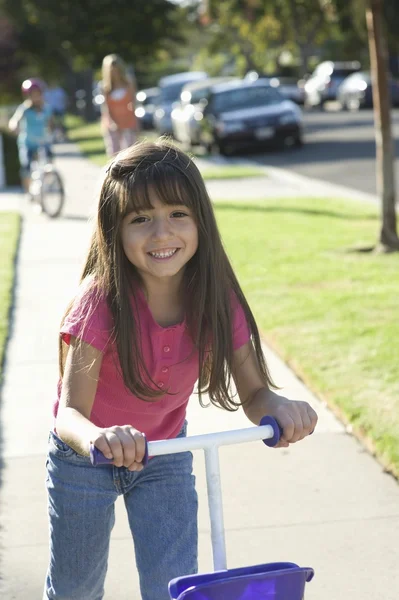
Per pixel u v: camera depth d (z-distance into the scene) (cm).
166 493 277
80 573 281
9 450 516
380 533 412
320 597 363
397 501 441
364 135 2694
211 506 242
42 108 1449
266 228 1205
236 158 2308
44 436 535
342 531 415
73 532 276
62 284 928
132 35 4450
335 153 2252
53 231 1266
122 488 276
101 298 263
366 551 397
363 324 712
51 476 278
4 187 1927
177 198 257
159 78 8319
